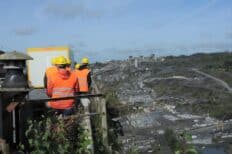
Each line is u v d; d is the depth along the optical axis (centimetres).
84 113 1072
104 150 1139
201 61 17725
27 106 912
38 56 1490
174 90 12656
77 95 1038
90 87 1580
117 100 1558
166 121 6719
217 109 10962
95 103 1272
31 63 1491
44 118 903
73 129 927
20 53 869
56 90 1032
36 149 833
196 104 11400
